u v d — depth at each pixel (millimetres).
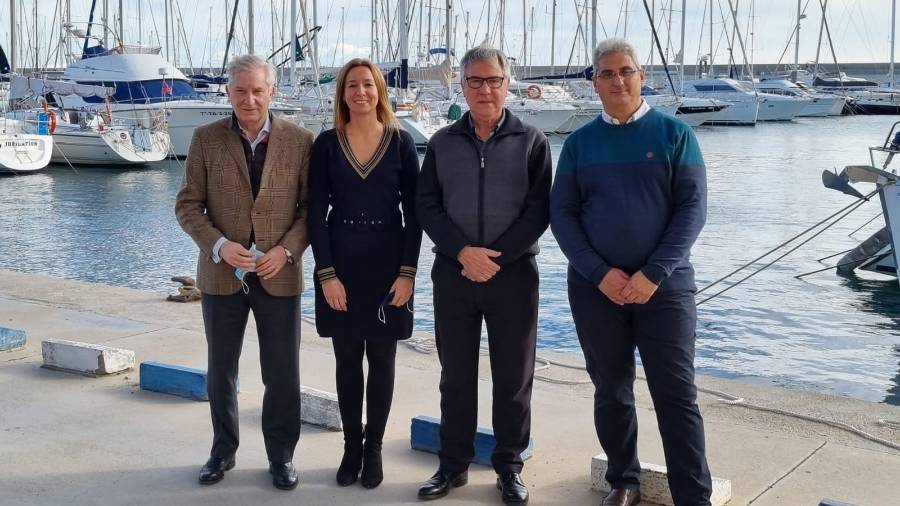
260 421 4781
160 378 5223
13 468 4160
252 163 3801
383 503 3787
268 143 3768
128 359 5688
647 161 3385
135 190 23453
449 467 3867
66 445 4449
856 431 4473
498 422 3793
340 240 3760
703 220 3371
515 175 3629
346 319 3783
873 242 12125
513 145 3639
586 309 3539
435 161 3693
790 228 16719
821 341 9086
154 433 4609
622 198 3400
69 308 7352
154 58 30594
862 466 4074
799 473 4004
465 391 3824
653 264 3293
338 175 3744
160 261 14070
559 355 6016
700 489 3395
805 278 12156
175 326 6777
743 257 13844
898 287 11531
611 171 3422
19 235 16562
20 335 6180
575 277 3594
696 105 45625
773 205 19891
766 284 11812
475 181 3629
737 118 51594
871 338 9195
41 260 14156
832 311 10344
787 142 39938
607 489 3844
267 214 3775
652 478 3703
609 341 3520
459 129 3680
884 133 45375
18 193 22828
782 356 8555
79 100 30344
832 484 3889
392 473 4090
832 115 59969
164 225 17781
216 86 34844
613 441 3639
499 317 3707
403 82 31062
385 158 3746
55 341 5711
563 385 5355
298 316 3938
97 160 28219
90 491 3914
